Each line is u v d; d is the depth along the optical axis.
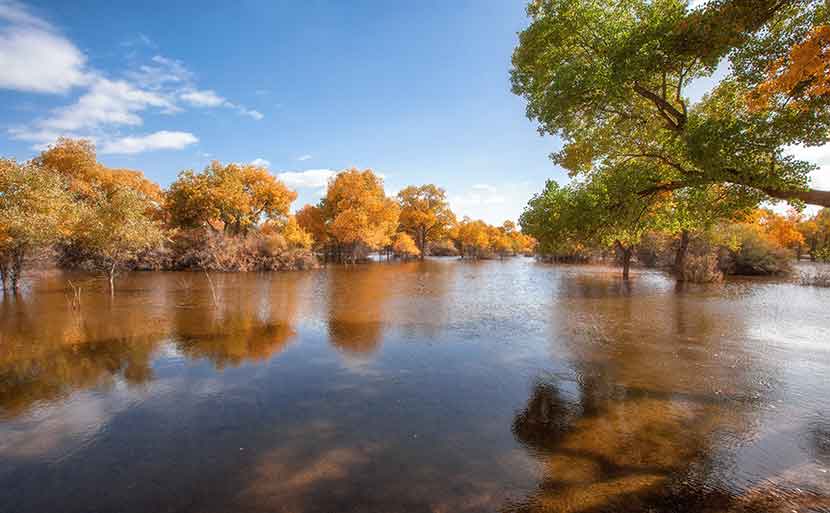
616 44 7.38
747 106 6.99
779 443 5.70
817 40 4.91
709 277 28.69
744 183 6.74
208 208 42.28
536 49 9.23
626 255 31.31
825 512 4.20
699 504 4.36
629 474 4.94
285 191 48.91
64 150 39.88
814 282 27.17
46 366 9.28
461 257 84.06
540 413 6.80
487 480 4.83
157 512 4.27
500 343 11.55
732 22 5.71
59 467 5.15
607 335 12.51
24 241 18.52
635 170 8.31
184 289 23.48
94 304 17.67
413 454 5.45
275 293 22.36
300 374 8.83
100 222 18.72
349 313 16.22
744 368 9.18
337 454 5.45
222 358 9.98
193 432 6.11
